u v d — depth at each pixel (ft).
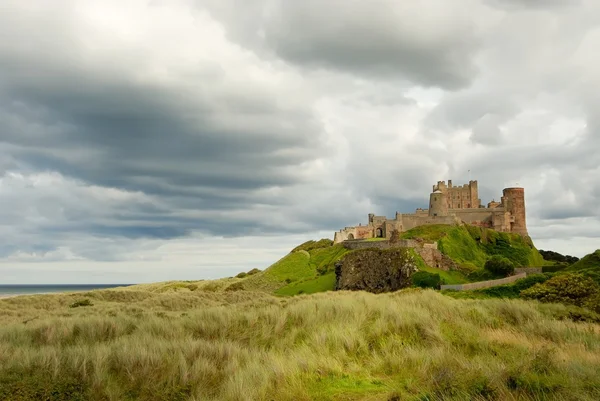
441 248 356.18
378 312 70.08
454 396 32.48
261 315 72.59
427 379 37.01
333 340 53.47
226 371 42.70
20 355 45.52
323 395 35.55
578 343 59.62
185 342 52.29
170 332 63.21
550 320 79.92
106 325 69.36
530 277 184.75
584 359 46.85
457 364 41.01
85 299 169.89
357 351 50.80
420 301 87.10
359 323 61.46
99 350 46.50
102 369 41.83
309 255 434.71
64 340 61.41
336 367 42.65
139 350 46.62
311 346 52.75
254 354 48.39
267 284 377.71
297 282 357.82
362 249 322.55
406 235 394.93
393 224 429.38
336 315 70.74
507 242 403.13
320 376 40.32
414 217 431.43
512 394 32.78
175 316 83.61
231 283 396.37
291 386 37.35
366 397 35.01
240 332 64.23
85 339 61.98
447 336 55.47
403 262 284.82
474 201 481.46
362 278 301.84
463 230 402.11
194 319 71.67
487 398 32.19
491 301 99.30
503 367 38.17
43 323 72.38
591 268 194.80
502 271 252.01
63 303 166.81
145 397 38.09
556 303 120.78
